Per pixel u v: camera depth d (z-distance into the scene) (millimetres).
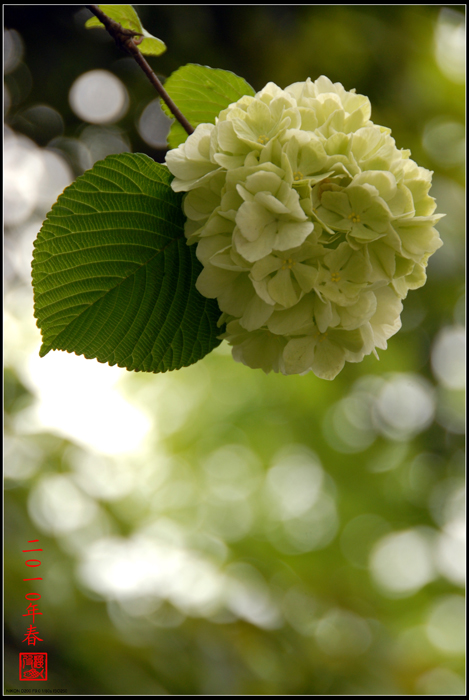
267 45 5988
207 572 6344
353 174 1466
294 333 1531
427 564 9258
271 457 9062
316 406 8211
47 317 1685
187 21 5582
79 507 5496
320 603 7926
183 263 1739
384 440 9133
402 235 1534
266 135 1502
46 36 5582
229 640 5012
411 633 8789
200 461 8984
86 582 4578
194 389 8852
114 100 6039
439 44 7004
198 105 2250
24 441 5098
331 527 9102
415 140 7277
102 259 1688
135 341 1740
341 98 1662
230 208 1441
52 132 6109
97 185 1639
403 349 8070
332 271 1449
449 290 7844
